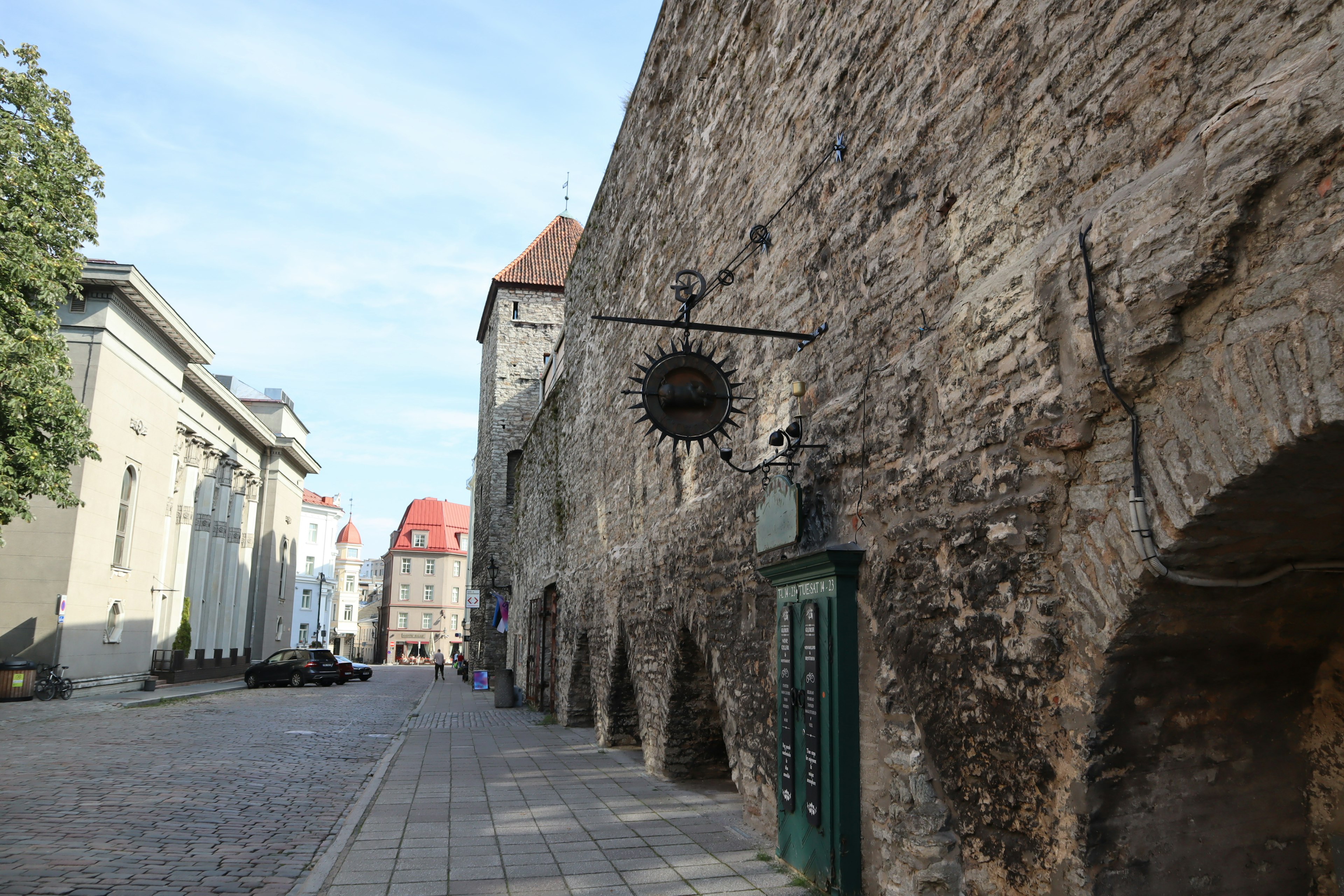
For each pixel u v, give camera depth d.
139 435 23.66
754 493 6.50
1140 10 2.90
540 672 18.95
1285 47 2.36
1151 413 2.78
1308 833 3.29
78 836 6.55
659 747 9.13
